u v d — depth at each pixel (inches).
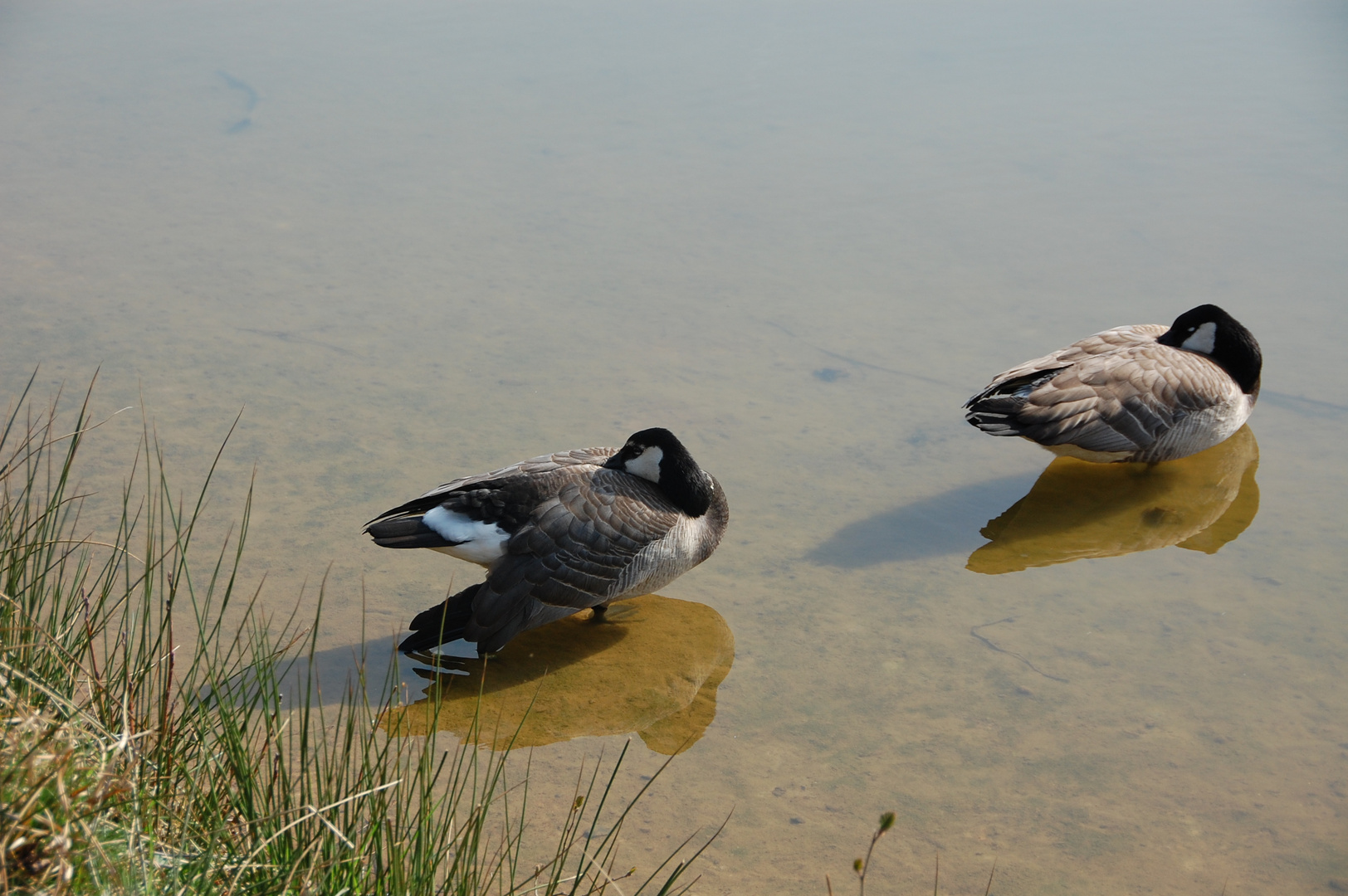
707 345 191.9
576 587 155.9
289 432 178.2
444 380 186.1
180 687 139.4
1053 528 170.1
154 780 135.3
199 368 187.3
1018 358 188.7
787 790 148.2
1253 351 175.2
